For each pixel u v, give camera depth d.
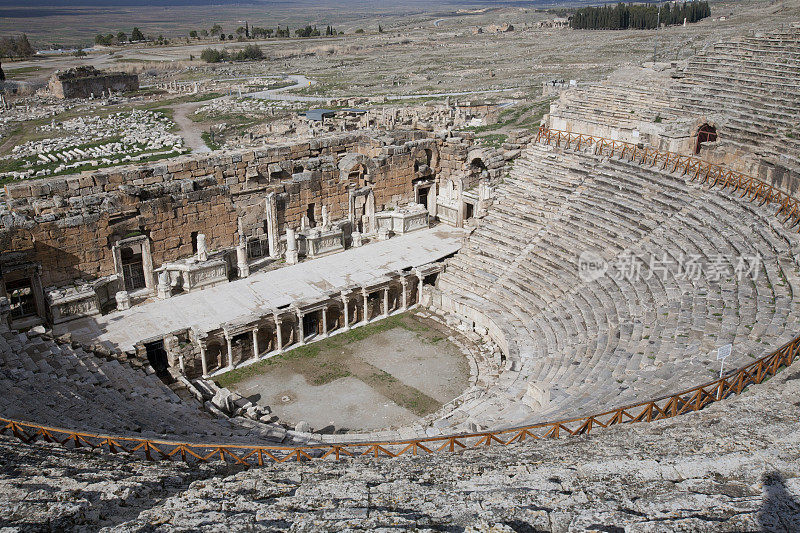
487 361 39.25
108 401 29.41
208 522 14.17
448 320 44.12
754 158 40.62
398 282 45.66
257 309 41.00
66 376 30.73
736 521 13.29
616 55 137.50
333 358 40.22
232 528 13.91
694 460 16.06
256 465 20.09
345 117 93.81
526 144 55.31
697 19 175.12
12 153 93.62
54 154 91.62
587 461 16.88
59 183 40.19
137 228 42.28
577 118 52.97
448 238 52.88
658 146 46.78
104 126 113.12
